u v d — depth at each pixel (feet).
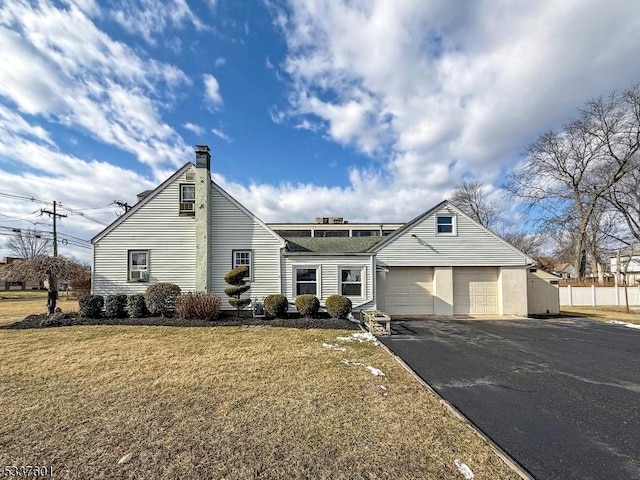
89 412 13.83
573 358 24.43
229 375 19.11
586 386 18.08
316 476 9.39
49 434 11.85
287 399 15.35
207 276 46.21
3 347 26.37
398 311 50.44
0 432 12.01
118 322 38.09
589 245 104.73
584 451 11.18
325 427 12.48
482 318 48.11
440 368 21.45
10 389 16.69
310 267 48.19
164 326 36.96
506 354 25.52
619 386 18.11
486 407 15.03
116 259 46.60
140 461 10.12
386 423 12.87
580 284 89.40
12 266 42.04
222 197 48.55
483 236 51.06
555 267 127.24
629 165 84.07
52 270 42.65
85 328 35.42
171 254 47.19
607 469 10.07
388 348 27.35
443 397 16.25
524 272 50.55
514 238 128.16
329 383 17.74
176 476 9.37
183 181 48.01
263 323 38.27
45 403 14.82
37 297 107.55
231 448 10.89
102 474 9.46
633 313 57.36
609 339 32.22
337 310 40.63
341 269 48.21
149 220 47.37
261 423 12.80
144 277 46.73
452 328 38.65
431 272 51.11
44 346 26.71
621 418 13.91
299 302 42.04
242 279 44.37
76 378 18.53
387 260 50.37
